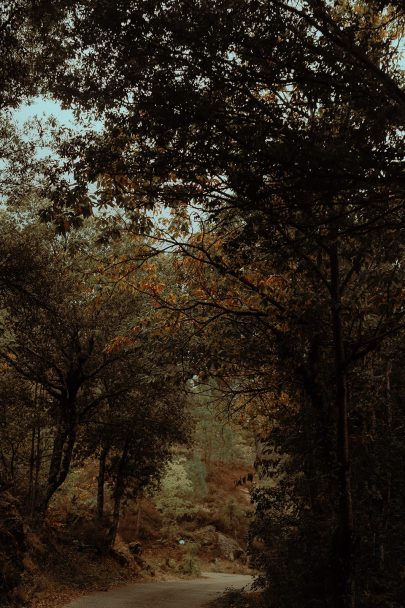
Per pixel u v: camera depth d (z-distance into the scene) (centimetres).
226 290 1098
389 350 978
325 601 815
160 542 3353
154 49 562
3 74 995
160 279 1171
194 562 2878
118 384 2006
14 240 1398
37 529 1667
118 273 1120
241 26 527
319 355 986
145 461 2284
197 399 2381
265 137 527
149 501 3750
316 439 962
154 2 539
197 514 3956
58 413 1938
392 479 966
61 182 677
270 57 529
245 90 554
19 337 1684
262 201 574
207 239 1048
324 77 527
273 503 1026
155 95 547
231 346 1109
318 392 983
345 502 808
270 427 1296
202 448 4594
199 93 555
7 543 1268
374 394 1004
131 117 594
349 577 779
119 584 1794
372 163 467
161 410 2147
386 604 827
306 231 595
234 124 572
